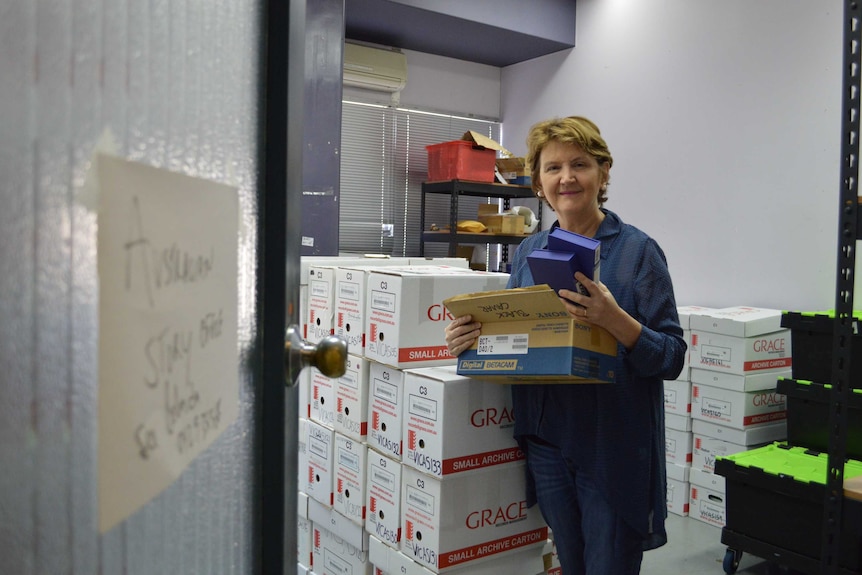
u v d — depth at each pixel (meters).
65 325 0.27
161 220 0.32
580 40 5.02
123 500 0.29
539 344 1.51
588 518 1.59
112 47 0.30
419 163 5.49
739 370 3.19
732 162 3.96
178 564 0.37
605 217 1.70
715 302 4.05
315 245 3.65
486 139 4.78
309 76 3.58
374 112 5.25
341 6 3.60
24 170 0.25
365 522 1.94
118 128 0.30
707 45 4.11
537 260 1.42
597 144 1.66
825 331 2.72
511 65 5.68
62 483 0.27
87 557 0.28
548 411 1.63
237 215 0.42
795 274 3.66
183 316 0.34
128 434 0.29
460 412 1.65
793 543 2.53
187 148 0.37
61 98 0.27
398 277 1.77
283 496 0.49
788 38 3.68
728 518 2.73
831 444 1.60
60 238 0.27
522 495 1.80
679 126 4.27
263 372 0.49
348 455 2.00
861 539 2.22
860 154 1.54
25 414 0.25
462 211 5.73
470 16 4.60
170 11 0.35
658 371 1.50
